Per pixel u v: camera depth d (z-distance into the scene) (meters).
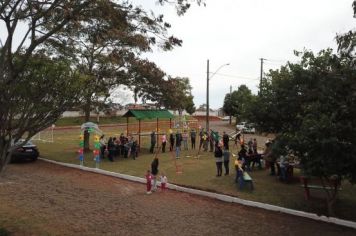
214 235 12.34
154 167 18.34
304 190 17.61
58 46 13.95
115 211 14.77
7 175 21.59
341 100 13.50
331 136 12.66
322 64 15.03
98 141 24.05
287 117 16.14
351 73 13.54
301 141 13.21
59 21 10.99
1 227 12.01
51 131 48.25
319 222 13.82
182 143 36.81
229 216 14.41
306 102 15.05
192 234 12.38
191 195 17.52
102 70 26.69
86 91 10.91
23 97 9.62
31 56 10.29
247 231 12.77
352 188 18.23
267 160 20.38
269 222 13.77
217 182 19.44
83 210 14.78
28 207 14.90
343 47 13.06
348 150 12.71
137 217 14.06
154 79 30.70
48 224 12.80
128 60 28.28
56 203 15.70
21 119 9.73
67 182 20.06
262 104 16.70
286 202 15.95
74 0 10.43
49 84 9.74
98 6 10.74
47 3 10.29
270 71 17.77
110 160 26.69
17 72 9.50
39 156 29.09
